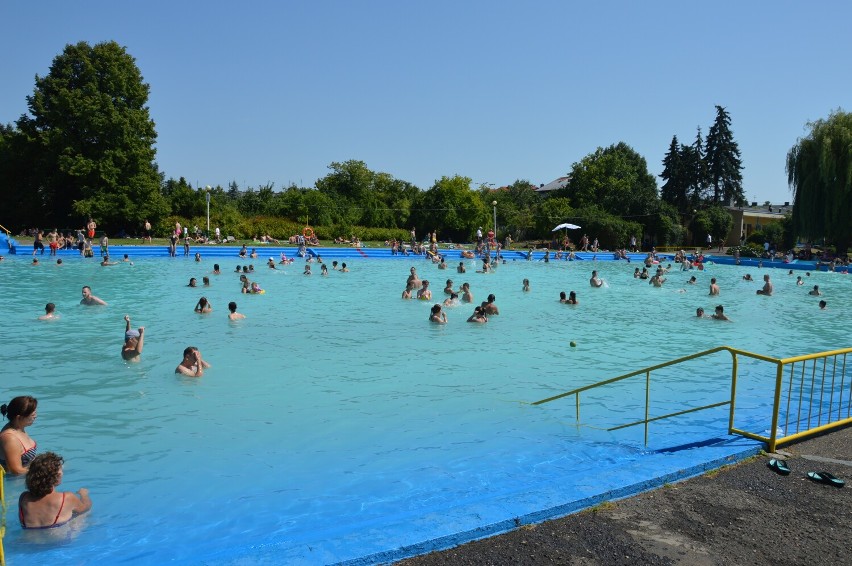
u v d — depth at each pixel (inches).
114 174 1870.1
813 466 234.7
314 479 247.6
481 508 190.1
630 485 208.2
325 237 2240.4
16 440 247.9
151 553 186.7
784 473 226.4
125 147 1905.8
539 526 184.4
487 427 319.9
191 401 364.2
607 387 408.5
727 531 182.2
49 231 1846.7
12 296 810.2
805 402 369.1
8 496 227.3
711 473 228.1
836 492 210.5
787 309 840.3
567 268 1562.5
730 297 971.9
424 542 168.2
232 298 845.8
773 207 3831.2
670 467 225.0
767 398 379.9
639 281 1214.9
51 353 484.4
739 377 436.1
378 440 297.9
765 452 249.0
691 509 196.9
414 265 1529.3
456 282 1141.1
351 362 478.0
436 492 231.8
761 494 208.5
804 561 166.2
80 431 308.5
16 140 1891.0
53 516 204.2
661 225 2571.4
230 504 223.5
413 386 408.2
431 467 260.2
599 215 2456.9
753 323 711.7
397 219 2603.3
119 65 1909.4
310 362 475.5
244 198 2647.6
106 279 1039.0
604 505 199.2
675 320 720.3
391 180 2977.4
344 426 320.5
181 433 306.8
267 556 161.5
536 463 263.9
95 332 572.4
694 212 2822.3
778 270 1599.4
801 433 262.7
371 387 404.2
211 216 2170.3
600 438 300.5
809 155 1711.4
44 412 339.0
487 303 737.0
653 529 182.9
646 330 649.0
